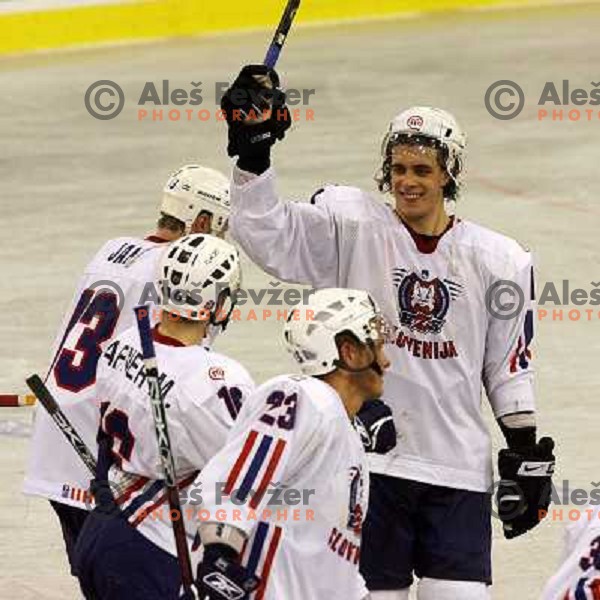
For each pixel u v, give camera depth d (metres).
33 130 46.09
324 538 13.82
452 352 16.75
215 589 13.24
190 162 42.94
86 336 18.06
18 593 20.25
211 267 15.49
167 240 18.89
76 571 15.47
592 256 34.84
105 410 15.38
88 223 37.91
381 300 16.77
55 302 32.38
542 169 41.88
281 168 41.91
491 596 20.06
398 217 16.80
